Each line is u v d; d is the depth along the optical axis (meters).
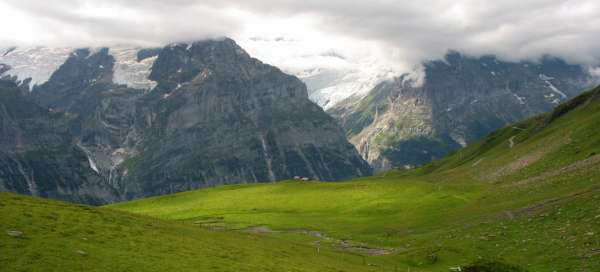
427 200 140.62
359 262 79.56
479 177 173.62
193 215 157.25
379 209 141.38
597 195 90.00
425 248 86.12
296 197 173.38
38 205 71.50
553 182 117.94
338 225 129.75
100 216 73.31
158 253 60.03
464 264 70.75
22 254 50.16
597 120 157.62
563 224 82.69
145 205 183.88
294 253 78.69
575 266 65.94
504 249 79.31
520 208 102.38
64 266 49.56
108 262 53.09
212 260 61.47
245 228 132.12
